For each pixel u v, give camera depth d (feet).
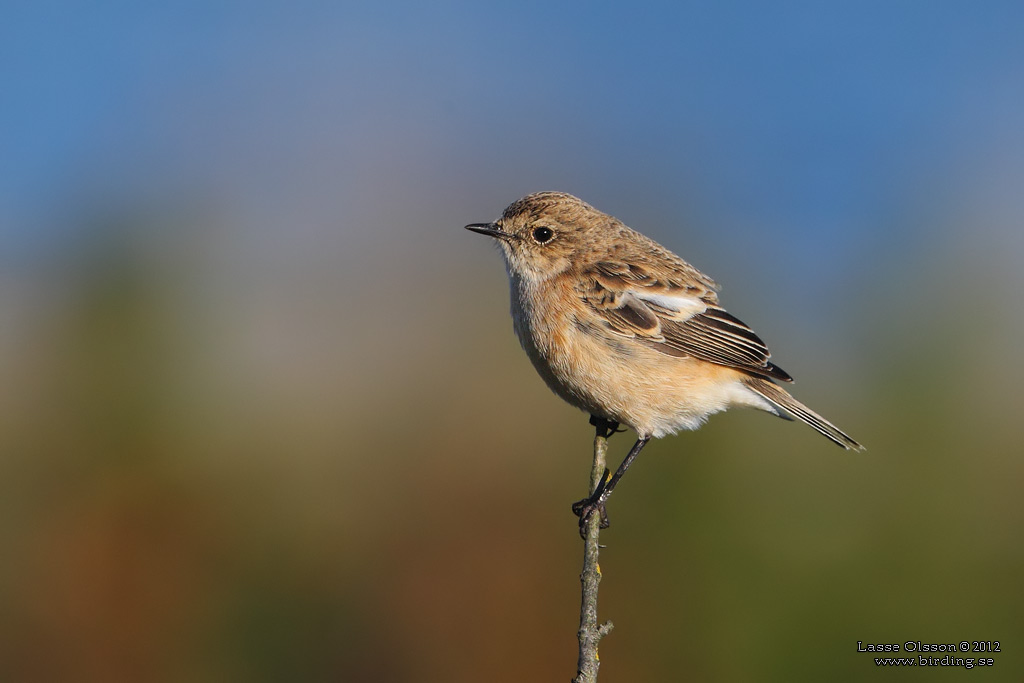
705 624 40.86
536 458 46.78
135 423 47.26
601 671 41.52
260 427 49.01
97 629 43.57
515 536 44.91
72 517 45.21
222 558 45.44
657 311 35.29
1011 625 40.01
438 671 43.01
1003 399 44.68
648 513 42.52
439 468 47.52
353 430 48.91
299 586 45.16
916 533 41.65
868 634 40.16
